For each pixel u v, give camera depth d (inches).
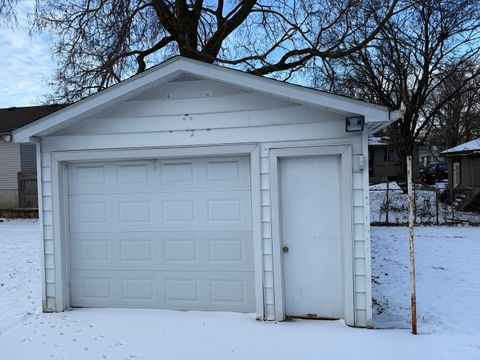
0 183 718.5
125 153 226.5
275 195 209.9
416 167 1172.5
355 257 201.8
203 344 183.2
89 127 230.1
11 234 522.6
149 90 222.4
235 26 583.8
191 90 219.1
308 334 191.5
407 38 672.4
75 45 504.7
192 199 226.8
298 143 207.8
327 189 209.3
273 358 169.0
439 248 408.5
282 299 210.1
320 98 193.9
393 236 483.8
